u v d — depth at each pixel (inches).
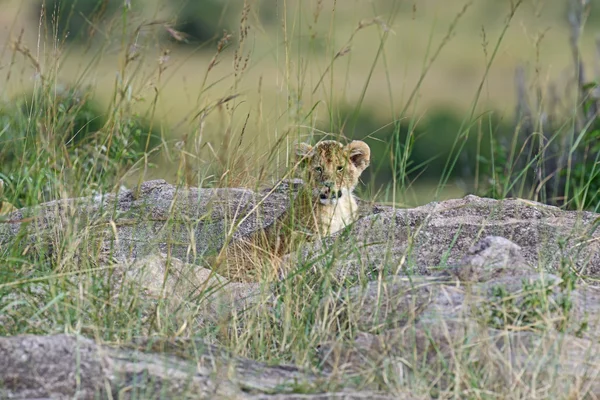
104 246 420.5
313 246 423.2
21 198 485.7
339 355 323.9
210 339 357.1
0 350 306.3
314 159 517.3
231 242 464.1
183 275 390.6
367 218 438.3
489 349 313.1
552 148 627.8
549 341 313.3
